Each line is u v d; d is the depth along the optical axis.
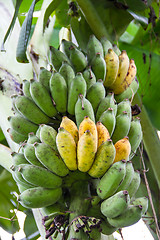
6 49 1.82
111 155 1.39
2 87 1.77
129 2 1.81
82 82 1.49
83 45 1.82
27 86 1.56
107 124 1.46
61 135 1.42
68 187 1.49
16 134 1.58
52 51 1.59
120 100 1.62
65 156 1.42
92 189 1.50
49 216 1.41
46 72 1.55
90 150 1.39
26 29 1.61
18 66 1.80
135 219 1.36
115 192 1.42
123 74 1.61
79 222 1.37
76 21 1.84
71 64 1.58
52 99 1.52
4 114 1.76
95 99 1.51
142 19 1.79
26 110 1.52
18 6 1.70
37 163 1.45
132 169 1.43
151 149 1.86
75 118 1.55
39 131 1.51
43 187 1.43
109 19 1.84
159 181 1.85
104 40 1.68
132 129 1.53
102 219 1.43
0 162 1.77
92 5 1.74
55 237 1.42
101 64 1.56
